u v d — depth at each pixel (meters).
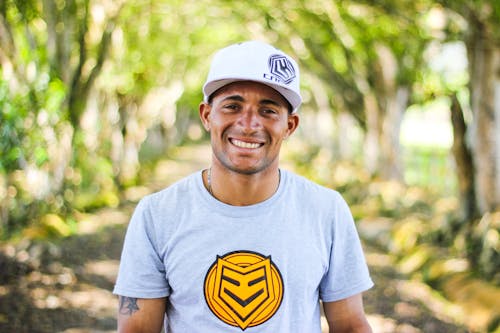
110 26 10.96
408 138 26.48
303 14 12.21
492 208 7.75
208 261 1.95
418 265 7.83
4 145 7.80
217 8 13.55
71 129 10.20
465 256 7.46
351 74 14.35
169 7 13.39
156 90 17.19
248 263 1.95
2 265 6.83
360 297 2.14
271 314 1.95
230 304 1.94
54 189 9.48
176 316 2.02
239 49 1.92
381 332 5.85
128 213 11.86
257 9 12.70
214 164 2.00
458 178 8.16
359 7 10.48
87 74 10.65
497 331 5.53
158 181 18.03
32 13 8.82
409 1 8.84
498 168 7.71
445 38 9.31
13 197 8.27
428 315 6.23
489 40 7.32
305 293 1.98
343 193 13.73
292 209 2.01
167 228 2.00
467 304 6.21
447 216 8.49
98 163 12.34
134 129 16.31
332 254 2.06
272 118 1.94
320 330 2.10
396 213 10.83
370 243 9.77
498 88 7.54
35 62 8.57
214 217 1.97
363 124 16.30
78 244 8.49
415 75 12.48
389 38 12.00
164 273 2.03
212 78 1.92
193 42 18.78
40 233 8.09
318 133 26.00
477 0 6.86
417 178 14.73
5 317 5.49
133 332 2.02
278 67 1.91
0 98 7.66
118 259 8.15
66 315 5.74
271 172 1.97
